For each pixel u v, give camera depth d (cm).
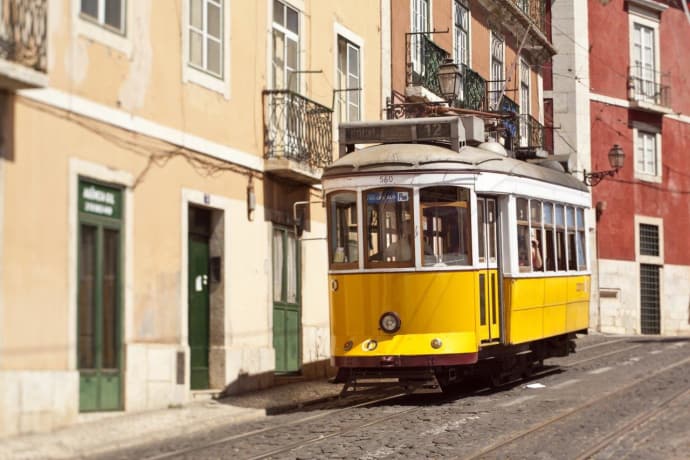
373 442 1106
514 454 1025
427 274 1424
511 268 1545
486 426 1204
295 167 1666
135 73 1315
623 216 3534
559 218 1794
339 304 1462
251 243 1609
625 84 3622
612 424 1200
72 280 1173
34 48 1106
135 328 1304
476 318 1452
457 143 1496
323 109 1805
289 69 1767
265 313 1642
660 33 3744
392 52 2222
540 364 1856
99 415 1219
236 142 1570
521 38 3206
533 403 1402
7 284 1076
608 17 3591
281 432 1188
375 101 2131
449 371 1463
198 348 1505
